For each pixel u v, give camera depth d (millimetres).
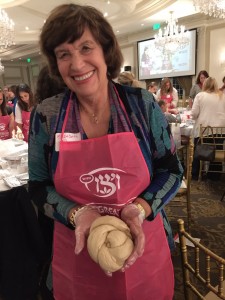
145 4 5508
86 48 684
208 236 2207
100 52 710
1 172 1704
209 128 3197
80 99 767
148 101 767
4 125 2906
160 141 779
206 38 6500
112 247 590
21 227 1281
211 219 2469
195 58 6785
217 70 6473
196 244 843
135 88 787
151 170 788
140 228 641
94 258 610
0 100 2914
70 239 773
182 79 7340
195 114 3408
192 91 4695
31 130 810
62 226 788
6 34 4410
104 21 709
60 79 817
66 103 782
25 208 1257
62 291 855
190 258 1672
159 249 815
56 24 664
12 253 1285
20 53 11414
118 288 758
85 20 661
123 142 688
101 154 683
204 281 855
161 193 762
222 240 2146
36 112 801
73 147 700
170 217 2506
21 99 2822
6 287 1310
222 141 3295
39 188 825
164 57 7344
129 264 600
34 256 1338
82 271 778
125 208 696
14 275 1303
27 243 1312
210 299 953
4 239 1266
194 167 3486
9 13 5898
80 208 710
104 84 751
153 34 7461
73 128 766
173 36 5672
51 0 5098
